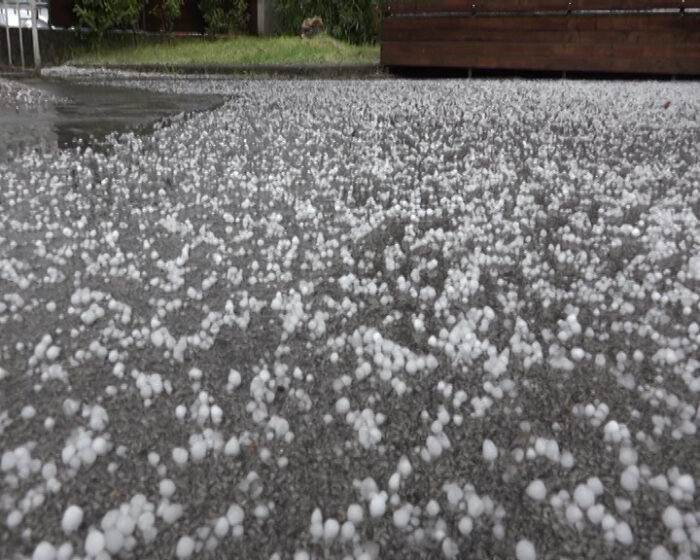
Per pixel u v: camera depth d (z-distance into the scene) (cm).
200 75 653
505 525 56
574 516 56
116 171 194
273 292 105
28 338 87
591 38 627
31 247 123
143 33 791
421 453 65
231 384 77
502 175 197
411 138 271
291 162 216
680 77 643
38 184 174
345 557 52
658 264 119
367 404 74
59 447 64
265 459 64
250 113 347
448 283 110
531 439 68
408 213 154
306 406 73
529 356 85
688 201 165
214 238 129
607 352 86
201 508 57
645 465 63
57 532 54
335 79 666
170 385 76
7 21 667
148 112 349
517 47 655
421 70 727
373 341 87
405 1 687
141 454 64
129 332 90
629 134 279
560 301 103
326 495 59
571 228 143
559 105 395
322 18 834
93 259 117
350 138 270
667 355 83
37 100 409
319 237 132
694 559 52
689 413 72
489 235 135
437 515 57
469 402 75
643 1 601
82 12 714
